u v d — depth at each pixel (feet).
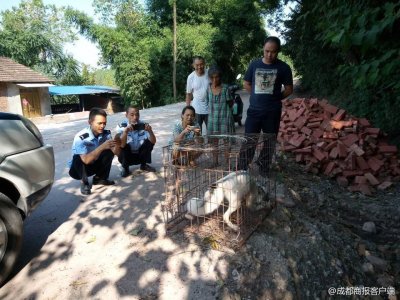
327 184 17.70
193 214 11.62
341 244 12.11
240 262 10.09
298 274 10.20
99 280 9.59
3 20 106.93
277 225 12.02
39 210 13.99
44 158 11.04
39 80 78.18
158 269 9.92
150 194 15.05
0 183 9.83
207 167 12.53
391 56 10.53
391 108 23.03
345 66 12.30
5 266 9.27
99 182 16.49
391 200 16.31
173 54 85.46
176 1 91.86
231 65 99.60
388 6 9.64
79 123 47.55
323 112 21.33
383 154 18.79
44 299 8.99
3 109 72.08
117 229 12.17
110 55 89.66
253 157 13.12
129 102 90.27
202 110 18.58
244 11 91.71
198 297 8.95
